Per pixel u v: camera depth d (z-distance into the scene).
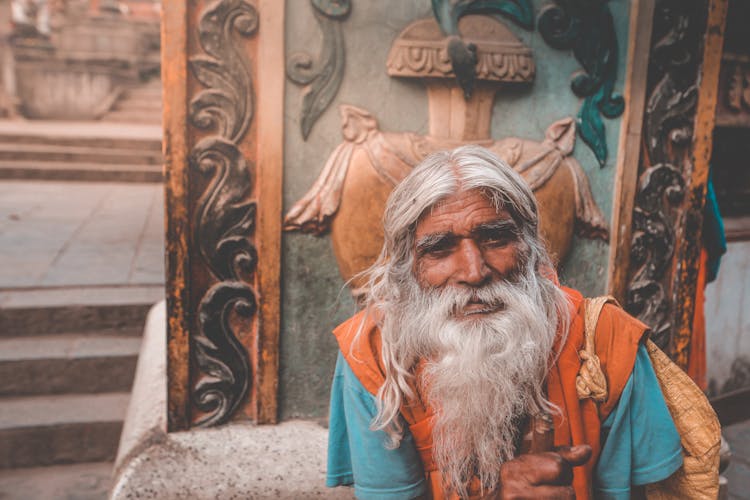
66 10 13.92
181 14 1.37
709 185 1.89
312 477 1.46
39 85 12.20
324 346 1.60
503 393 0.94
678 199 1.71
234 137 1.45
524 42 1.54
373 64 1.48
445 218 0.93
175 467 1.46
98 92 12.55
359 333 1.05
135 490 1.41
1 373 3.05
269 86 1.43
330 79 1.46
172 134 1.41
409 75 1.47
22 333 3.35
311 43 1.45
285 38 1.43
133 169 8.66
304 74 1.45
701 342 2.00
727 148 2.93
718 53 1.66
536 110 1.57
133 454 1.52
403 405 1.02
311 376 1.61
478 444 0.97
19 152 8.64
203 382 1.55
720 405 2.95
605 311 1.02
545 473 0.88
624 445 0.97
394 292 1.01
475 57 1.48
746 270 2.93
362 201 1.49
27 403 3.02
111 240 4.92
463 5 1.48
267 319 1.54
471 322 0.94
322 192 1.50
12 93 12.02
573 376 0.97
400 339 0.99
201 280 1.50
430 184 0.93
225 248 1.49
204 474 1.45
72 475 2.78
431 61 1.46
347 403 1.05
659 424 0.99
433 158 0.97
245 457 1.50
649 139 1.65
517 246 0.96
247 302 1.53
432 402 1.00
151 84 13.56
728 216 3.06
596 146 1.61
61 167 8.46
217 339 1.53
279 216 1.49
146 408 1.73
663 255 1.73
